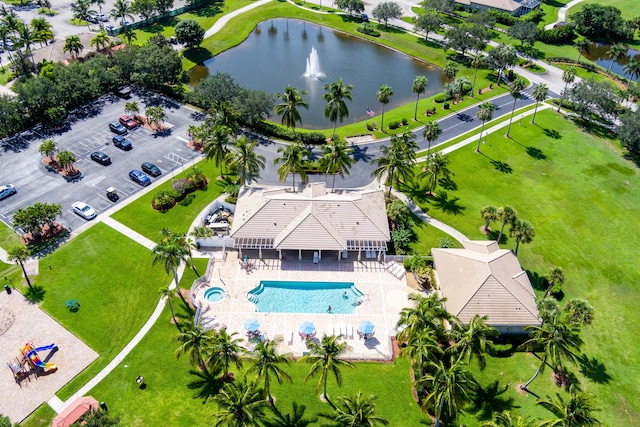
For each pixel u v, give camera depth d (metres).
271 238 89.50
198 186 106.38
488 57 162.75
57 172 109.31
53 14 187.50
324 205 92.25
